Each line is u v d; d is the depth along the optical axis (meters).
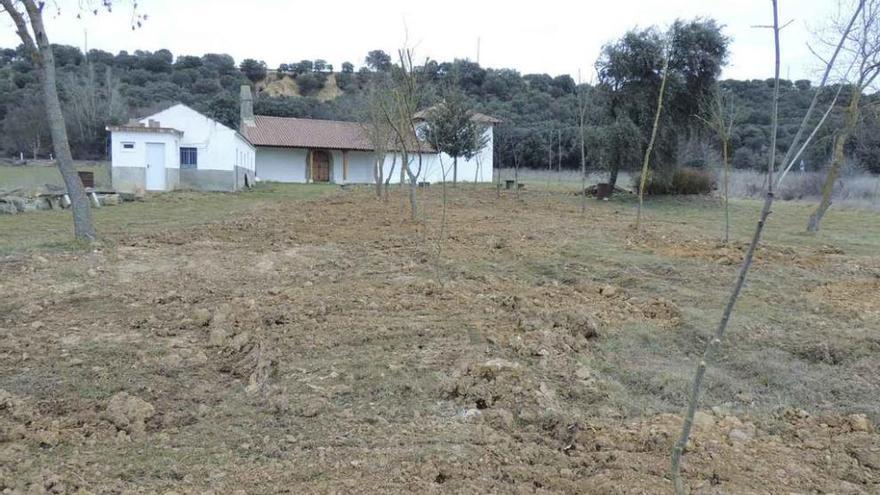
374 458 3.66
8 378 4.78
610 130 23.38
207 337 5.90
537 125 46.28
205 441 3.88
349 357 5.36
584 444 3.93
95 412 4.24
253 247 10.76
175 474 3.47
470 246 11.14
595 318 6.46
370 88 23.52
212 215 16.22
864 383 5.13
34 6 10.00
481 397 4.52
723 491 3.33
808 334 6.12
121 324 6.20
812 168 32.44
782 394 4.98
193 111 26.45
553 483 3.40
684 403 4.77
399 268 9.13
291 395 4.55
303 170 40.28
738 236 13.24
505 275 8.81
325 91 75.88
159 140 25.42
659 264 9.27
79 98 48.41
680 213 19.25
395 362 5.23
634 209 20.31
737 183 29.28
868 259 10.37
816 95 2.62
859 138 27.75
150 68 66.44
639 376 5.16
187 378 4.95
